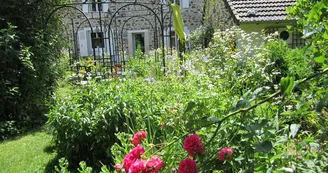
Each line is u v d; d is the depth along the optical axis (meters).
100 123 2.92
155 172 1.26
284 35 7.31
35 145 3.71
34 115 4.83
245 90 2.56
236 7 7.75
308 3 1.45
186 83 3.67
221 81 3.06
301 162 1.25
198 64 4.69
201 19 12.91
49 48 5.12
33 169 2.96
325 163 1.17
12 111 4.52
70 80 5.01
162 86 3.60
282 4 7.70
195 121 1.29
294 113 1.23
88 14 13.26
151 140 2.12
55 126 2.99
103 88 3.46
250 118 1.36
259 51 4.89
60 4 5.75
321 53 1.03
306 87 1.14
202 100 2.28
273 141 1.32
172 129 2.12
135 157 1.38
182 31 3.24
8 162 3.17
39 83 4.82
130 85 3.63
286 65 4.44
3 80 4.28
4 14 4.68
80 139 2.97
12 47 4.39
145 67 7.87
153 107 2.83
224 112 1.67
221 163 1.35
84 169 1.72
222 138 1.43
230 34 5.32
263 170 1.18
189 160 1.14
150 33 13.41
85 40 13.50
